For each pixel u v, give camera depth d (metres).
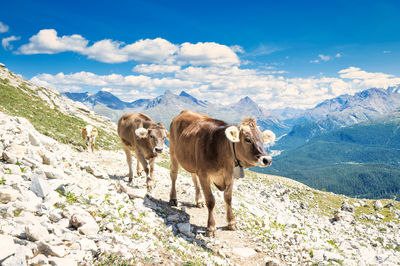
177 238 7.09
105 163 18.41
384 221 36.56
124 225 6.21
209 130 8.47
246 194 24.20
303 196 43.50
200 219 9.68
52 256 4.12
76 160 11.27
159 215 8.78
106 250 4.74
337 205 41.91
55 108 41.25
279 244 8.84
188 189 13.37
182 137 9.59
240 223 9.81
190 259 6.10
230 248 7.88
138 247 5.43
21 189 5.65
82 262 4.25
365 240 21.17
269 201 24.97
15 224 4.51
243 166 7.53
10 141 8.07
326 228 21.16
